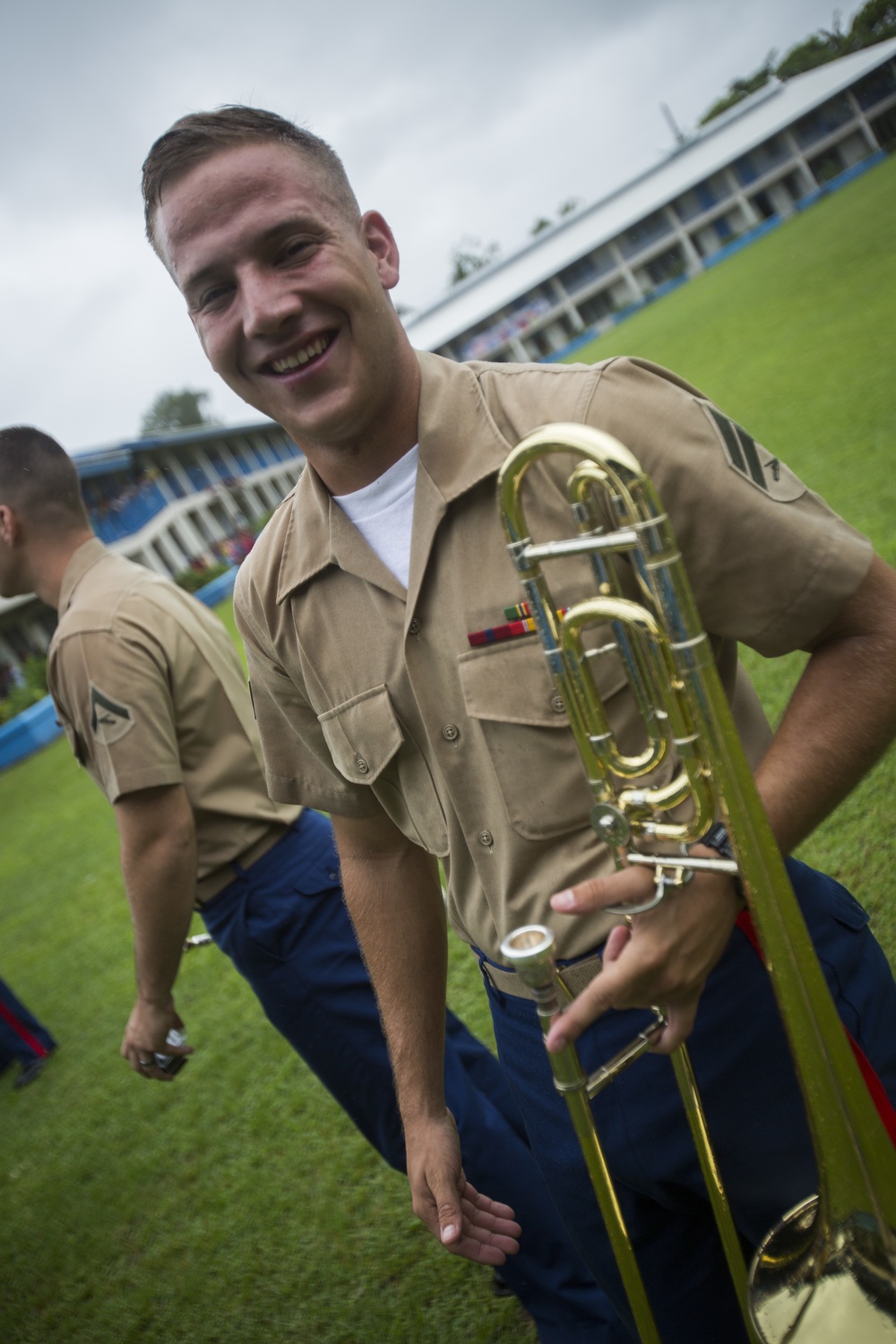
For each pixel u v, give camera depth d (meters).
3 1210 4.20
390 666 1.42
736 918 1.25
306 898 2.50
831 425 8.45
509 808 1.33
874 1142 1.05
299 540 1.50
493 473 1.27
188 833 2.40
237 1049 4.55
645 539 0.95
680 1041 1.17
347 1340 2.71
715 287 33.50
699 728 0.98
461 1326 2.58
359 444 1.36
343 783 1.71
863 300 13.12
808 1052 1.04
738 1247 1.31
